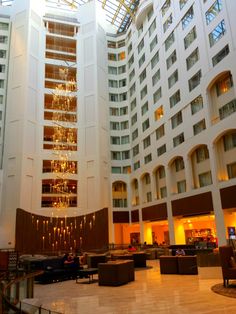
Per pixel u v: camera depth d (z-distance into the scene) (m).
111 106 46.31
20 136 34.94
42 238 32.66
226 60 23.36
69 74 41.84
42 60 39.47
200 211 26.47
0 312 4.68
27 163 34.53
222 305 7.44
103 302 8.58
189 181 28.52
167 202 32.28
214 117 25.73
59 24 41.69
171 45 33.25
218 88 25.61
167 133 33.16
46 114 38.69
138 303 8.20
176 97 31.98
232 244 12.55
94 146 37.91
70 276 14.32
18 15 39.72
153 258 24.23
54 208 34.88
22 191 33.19
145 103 39.91
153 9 38.38
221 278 12.05
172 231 30.97
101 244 34.25
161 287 10.66
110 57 48.38
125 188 43.56
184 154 29.47
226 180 23.73
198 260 12.50
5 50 39.53
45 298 9.58
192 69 28.98
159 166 35.25
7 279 7.11
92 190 36.59
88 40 42.12
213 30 26.06
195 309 7.16
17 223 31.14
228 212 23.89
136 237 43.69
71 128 38.19
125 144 44.91
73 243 33.97
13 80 37.56
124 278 11.91
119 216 41.12
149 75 38.72
